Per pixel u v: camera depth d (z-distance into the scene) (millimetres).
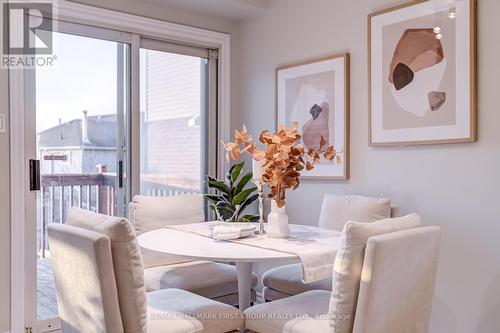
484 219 2420
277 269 2818
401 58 2781
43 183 3023
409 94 2740
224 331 1952
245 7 3613
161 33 3533
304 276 1815
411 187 2756
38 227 2986
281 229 2248
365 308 1561
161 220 2865
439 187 2619
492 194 2391
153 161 3611
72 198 3164
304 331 1789
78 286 1722
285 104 3568
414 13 2717
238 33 4008
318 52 3328
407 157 2779
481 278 2432
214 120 3934
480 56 2439
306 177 3406
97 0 3186
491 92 2396
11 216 2791
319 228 2586
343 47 3158
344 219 2691
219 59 3916
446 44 2566
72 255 1711
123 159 3420
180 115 3770
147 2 3443
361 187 3041
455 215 2543
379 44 2896
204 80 3922
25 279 2852
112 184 3363
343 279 1614
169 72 3689
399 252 1614
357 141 3068
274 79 3674
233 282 2643
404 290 1702
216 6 3578
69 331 1903
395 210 2652
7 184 2783
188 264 2869
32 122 2926
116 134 3383
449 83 2553
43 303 2979
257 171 2332
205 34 3781
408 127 2748
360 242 1591
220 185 3432
